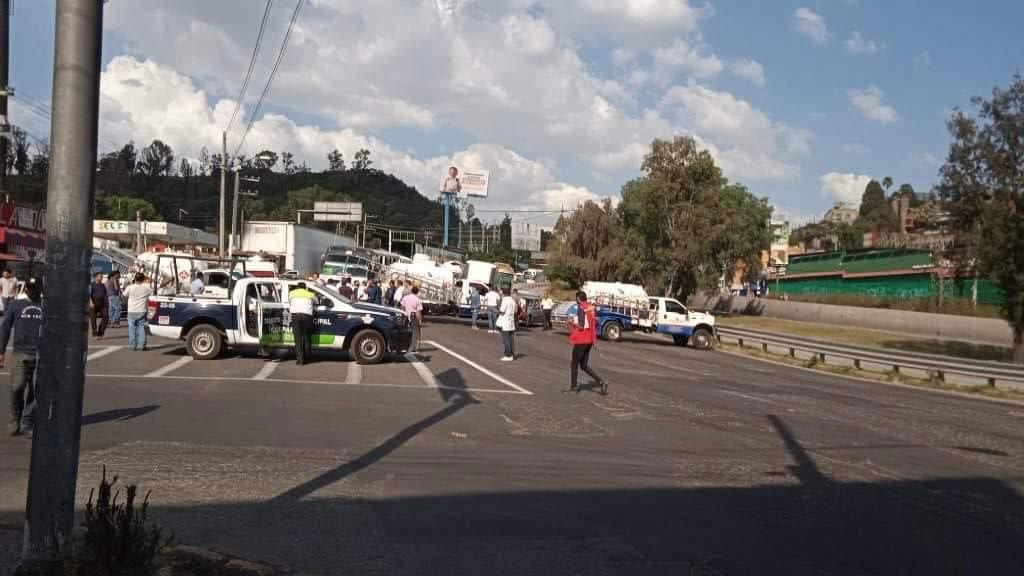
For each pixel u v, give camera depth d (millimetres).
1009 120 27734
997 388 21641
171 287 20406
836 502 8086
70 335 4652
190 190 128125
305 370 17359
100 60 4762
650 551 6336
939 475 9594
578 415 13055
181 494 7434
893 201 110125
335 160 179750
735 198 66438
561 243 72812
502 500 7707
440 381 16547
